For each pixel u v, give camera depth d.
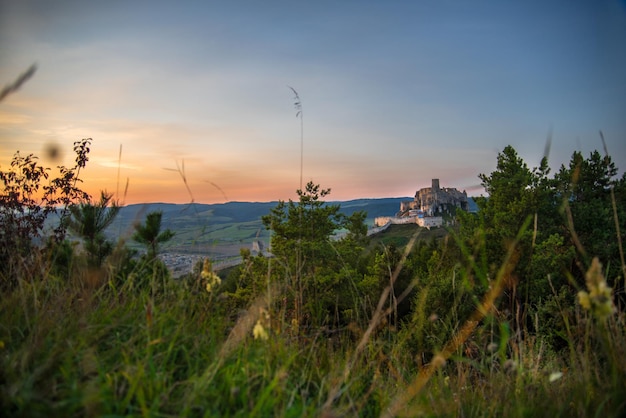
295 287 3.54
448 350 3.05
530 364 2.92
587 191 28.09
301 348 3.17
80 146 7.34
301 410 2.28
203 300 3.36
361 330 3.28
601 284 1.99
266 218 27.09
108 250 4.05
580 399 2.33
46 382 2.06
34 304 2.81
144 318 2.89
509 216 26.39
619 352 2.48
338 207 30.95
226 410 2.15
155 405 2.00
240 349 2.75
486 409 2.60
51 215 6.67
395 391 2.92
